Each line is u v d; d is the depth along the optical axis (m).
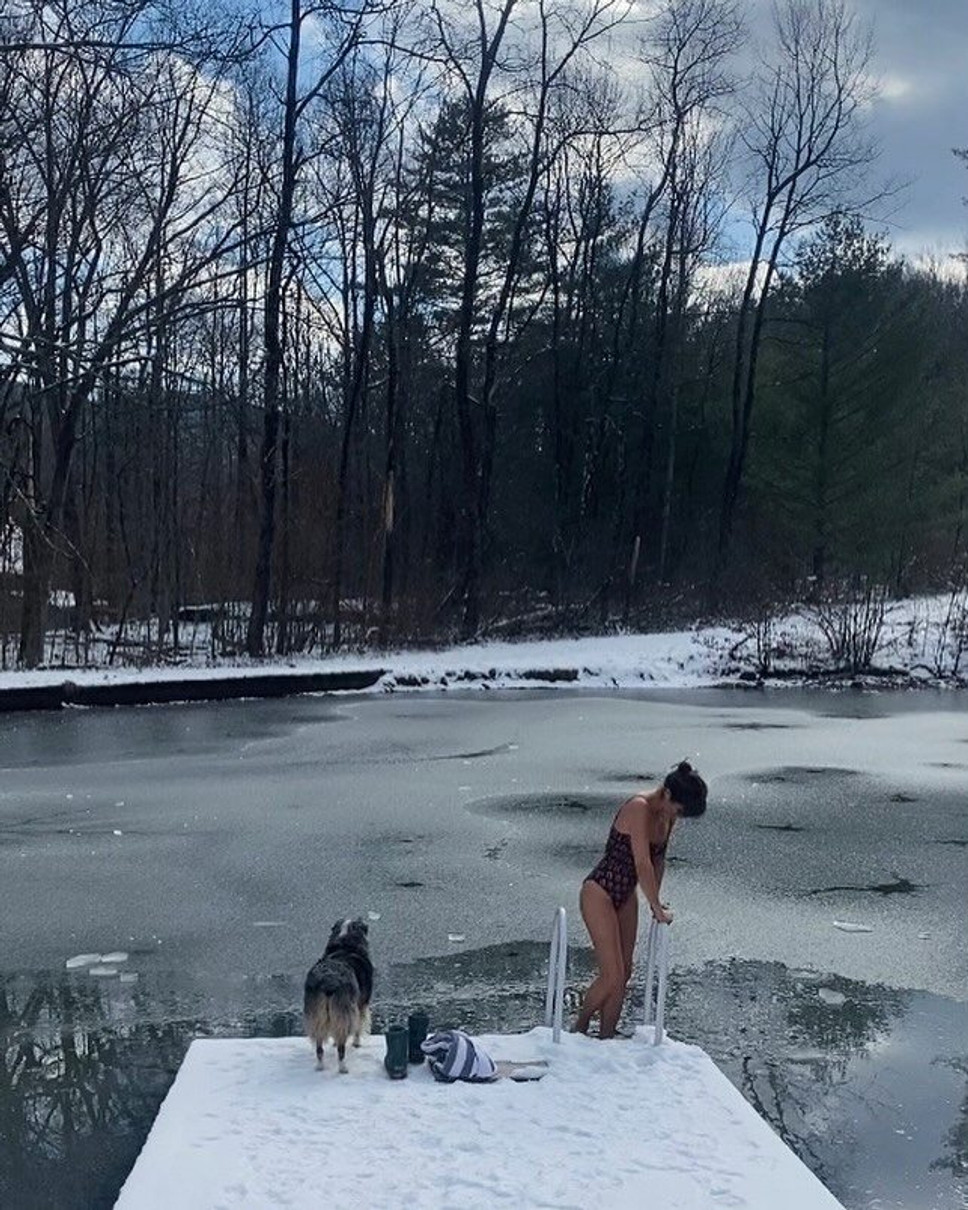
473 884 11.14
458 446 47.50
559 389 45.12
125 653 27.31
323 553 31.69
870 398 38.06
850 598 32.81
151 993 8.41
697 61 41.91
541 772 16.75
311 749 18.52
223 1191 4.80
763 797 15.34
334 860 11.97
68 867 11.68
